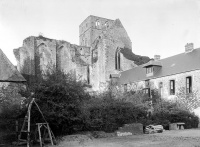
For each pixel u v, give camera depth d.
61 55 45.88
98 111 16.81
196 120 21.98
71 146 11.52
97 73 44.19
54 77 14.36
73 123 14.37
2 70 21.12
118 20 47.72
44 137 12.33
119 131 16.08
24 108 13.38
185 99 24.56
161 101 24.55
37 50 42.88
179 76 25.89
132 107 18.70
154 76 29.62
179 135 14.76
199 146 10.34
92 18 56.25
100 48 44.47
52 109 13.11
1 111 15.57
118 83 36.69
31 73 40.75
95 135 14.80
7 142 12.63
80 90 14.91
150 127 17.42
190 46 28.69
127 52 45.47
